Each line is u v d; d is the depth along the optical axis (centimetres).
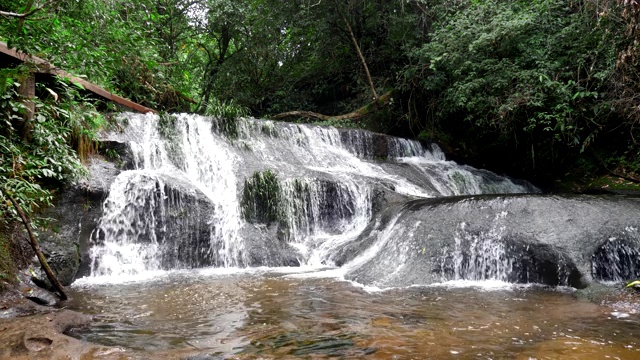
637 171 1045
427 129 1361
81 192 638
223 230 708
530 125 1033
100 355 306
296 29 1552
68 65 654
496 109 1064
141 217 675
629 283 492
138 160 765
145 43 1005
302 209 782
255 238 716
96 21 727
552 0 1012
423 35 1391
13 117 555
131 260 641
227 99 1741
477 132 1255
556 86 968
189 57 1733
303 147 1007
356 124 1445
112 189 666
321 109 1772
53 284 468
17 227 529
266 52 1683
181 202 706
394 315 401
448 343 324
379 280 546
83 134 698
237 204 748
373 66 1599
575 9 1039
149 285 548
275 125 995
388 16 1466
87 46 688
